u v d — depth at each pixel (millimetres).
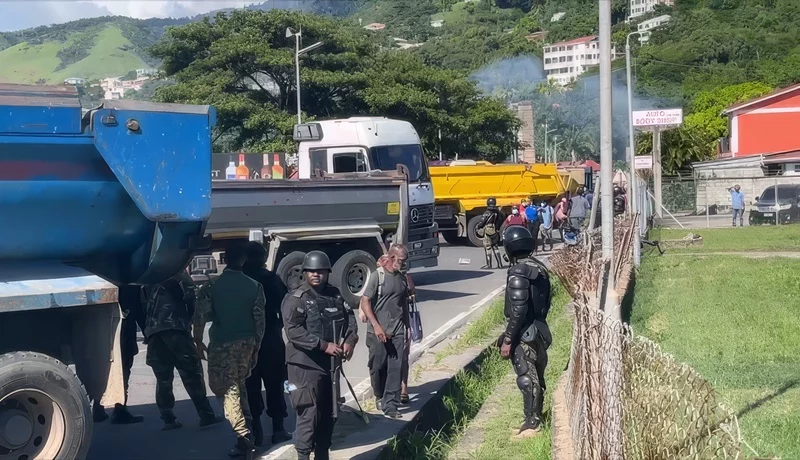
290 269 14523
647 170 45219
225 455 7449
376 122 18906
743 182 49812
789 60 80938
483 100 59500
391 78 52531
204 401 8258
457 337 13133
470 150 58500
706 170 51125
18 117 6449
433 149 54188
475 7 195125
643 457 4484
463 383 9984
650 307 14195
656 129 35500
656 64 84250
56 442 6000
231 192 13914
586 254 11945
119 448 7695
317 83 47625
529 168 32031
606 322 4883
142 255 7453
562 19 160000
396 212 15953
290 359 6426
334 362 6508
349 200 15281
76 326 6660
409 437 7703
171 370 8164
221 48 47562
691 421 3770
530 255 7758
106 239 7125
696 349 10469
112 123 6789
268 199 14305
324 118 49594
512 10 187375
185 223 7227
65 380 6000
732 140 55812
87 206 6879
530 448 7168
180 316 8039
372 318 8234
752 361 9758
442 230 31672
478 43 158250
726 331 11672
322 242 15219
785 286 16734
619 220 21500
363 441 7586
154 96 48125
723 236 32219
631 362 4750
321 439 6602
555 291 17172
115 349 6402
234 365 7094
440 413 9117
